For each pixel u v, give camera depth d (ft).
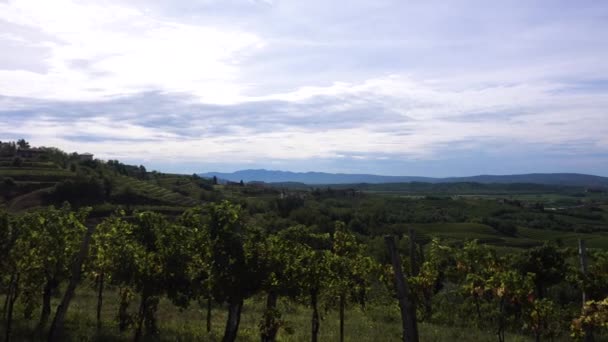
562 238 288.71
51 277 59.11
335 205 395.55
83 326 61.36
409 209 426.92
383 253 144.46
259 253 50.21
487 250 89.71
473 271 90.94
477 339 75.46
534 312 60.59
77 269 53.88
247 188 492.54
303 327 76.13
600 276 58.13
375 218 315.78
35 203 255.91
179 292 56.85
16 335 54.49
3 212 54.90
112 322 64.69
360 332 75.72
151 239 63.77
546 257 89.30
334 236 67.15
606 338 71.97
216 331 66.23
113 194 290.56
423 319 90.12
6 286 60.08
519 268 89.45
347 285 60.90
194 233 52.80
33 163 334.65
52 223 56.80
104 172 350.84
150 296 56.80
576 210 481.87
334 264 59.41
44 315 60.03
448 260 103.81
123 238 58.59
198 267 52.90
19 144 465.88
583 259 59.67
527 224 379.76
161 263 54.24
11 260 53.52
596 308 52.13
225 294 49.73
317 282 55.88
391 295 92.48
